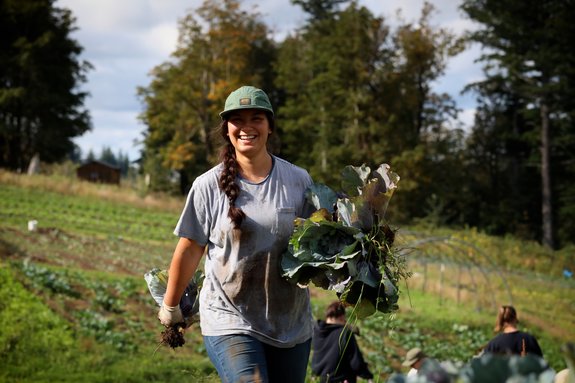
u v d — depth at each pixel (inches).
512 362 49.6
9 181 1756.9
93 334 609.9
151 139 2792.8
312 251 141.5
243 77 2576.3
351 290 142.7
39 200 1600.6
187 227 146.6
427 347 820.6
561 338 981.2
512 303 1165.1
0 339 525.3
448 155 2425.0
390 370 674.2
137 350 595.8
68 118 2682.1
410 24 2335.1
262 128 145.1
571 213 2240.4
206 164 2613.2
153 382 502.3
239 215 141.7
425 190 2342.5
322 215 142.7
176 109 2642.7
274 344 143.4
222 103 2516.0
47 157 2706.7
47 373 486.6
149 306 788.0
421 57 2329.0
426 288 1154.0
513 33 2210.9
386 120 2311.8
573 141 2222.0
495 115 2723.9
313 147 2487.7
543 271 1764.3
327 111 2345.0
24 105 2549.2
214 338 142.8
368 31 2272.4
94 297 759.1
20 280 697.6
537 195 2568.9
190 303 160.4
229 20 2534.5
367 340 787.4
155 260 1136.8
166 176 2743.6
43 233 1190.3
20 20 2625.5
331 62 2282.2
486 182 2746.1
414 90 2297.0
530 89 2181.3
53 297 704.4
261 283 143.0
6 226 1200.8
